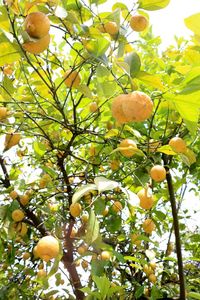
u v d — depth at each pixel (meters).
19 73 1.69
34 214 2.02
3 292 2.32
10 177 2.27
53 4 0.97
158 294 2.00
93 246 1.43
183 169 2.22
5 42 0.91
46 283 2.00
